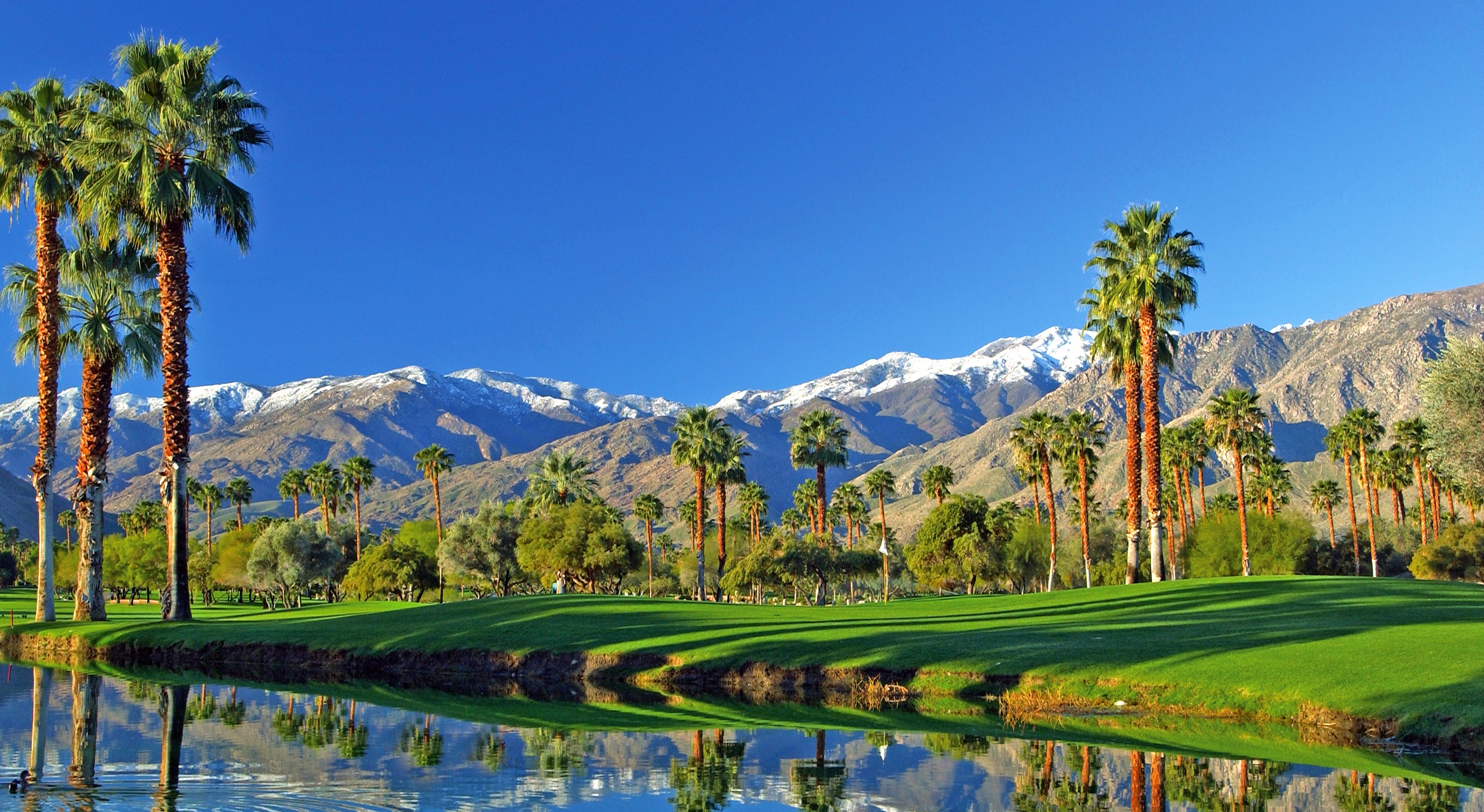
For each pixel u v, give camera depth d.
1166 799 16.42
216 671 38.09
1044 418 90.44
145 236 44.62
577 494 99.69
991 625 36.28
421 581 104.06
